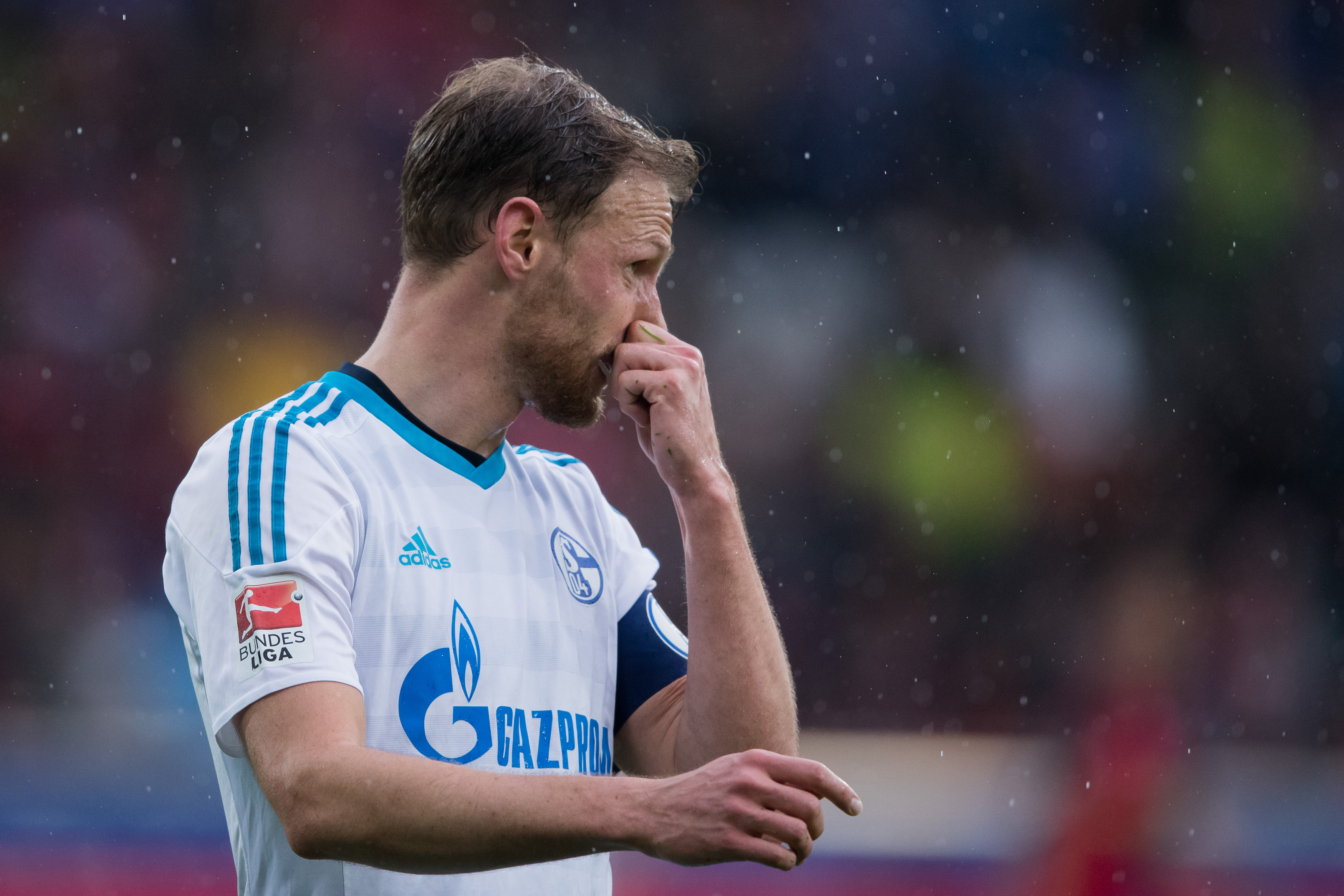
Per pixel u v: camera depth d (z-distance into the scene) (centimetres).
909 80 3866
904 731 3189
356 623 521
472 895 532
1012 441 3672
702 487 586
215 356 3494
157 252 3534
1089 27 3938
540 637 571
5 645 3084
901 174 3847
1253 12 4012
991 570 3522
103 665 3078
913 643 3403
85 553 3250
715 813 433
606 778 453
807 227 3819
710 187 3825
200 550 508
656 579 3189
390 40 3694
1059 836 2389
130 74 3606
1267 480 3775
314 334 3553
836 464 3625
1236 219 3925
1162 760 2919
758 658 589
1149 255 3875
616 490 3225
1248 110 3997
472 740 534
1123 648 3444
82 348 3431
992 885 2233
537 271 567
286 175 3612
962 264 3809
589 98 588
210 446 537
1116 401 3766
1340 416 3844
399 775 445
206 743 2692
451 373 573
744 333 3722
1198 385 3803
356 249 3609
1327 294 3922
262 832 530
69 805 2320
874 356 3731
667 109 3847
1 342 3394
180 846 2197
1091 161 3888
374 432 557
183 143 3603
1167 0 3953
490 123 563
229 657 485
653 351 591
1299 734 3231
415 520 546
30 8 3591
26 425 3331
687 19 3847
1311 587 3628
